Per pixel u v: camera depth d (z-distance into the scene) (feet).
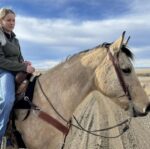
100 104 17.89
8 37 8.07
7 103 7.67
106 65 7.50
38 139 7.77
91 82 7.69
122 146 12.28
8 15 7.98
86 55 7.85
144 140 13.03
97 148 11.97
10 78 7.86
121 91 7.39
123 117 15.84
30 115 7.86
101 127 14.37
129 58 7.51
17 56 8.14
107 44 7.80
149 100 7.48
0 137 7.77
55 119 7.77
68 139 12.23
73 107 7.77
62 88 7.86
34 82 8.13
